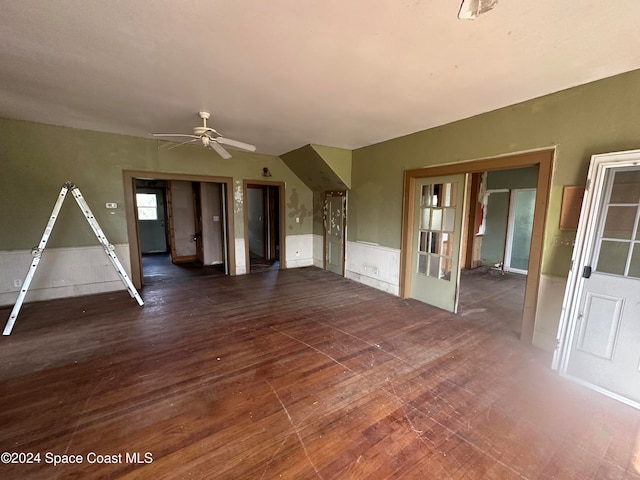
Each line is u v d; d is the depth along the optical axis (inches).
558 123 101.3
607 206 85.4
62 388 83.7
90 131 162.7
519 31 67.4
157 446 63.7
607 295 84.5
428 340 115.5
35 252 124.5
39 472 57.1
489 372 93.7
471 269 245.4
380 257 184.7
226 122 142.4
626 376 80.7
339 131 156.3
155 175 184.9
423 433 68.2
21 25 66.9
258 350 106.8
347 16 62.9
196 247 284.2
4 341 112.5
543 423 71.7
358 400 79.5
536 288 110.0
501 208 245.6
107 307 150.7
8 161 144.6
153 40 73.3
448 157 139.9
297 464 59.6
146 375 90.5
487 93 104.2
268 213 285.3
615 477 57.2
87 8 60.9
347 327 127.6
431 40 71.7
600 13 60.2
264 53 79.2
